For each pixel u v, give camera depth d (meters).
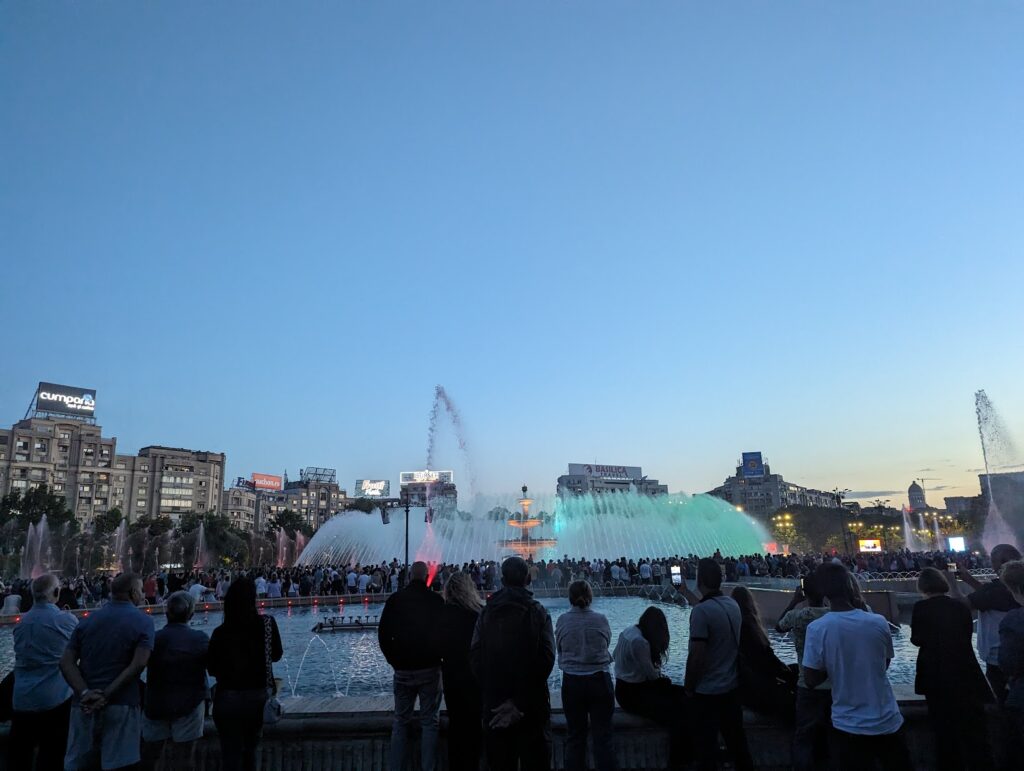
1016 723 5.46
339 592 38.28
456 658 5.99
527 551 52.41
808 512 134.38
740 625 5.99
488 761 5.46
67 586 29.33
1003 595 6.38
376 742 6.50
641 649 6.54
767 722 6.48
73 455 159.62
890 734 4.83
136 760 5.57
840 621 5.07
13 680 6.08
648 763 6.46
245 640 5.81
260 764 6.53
